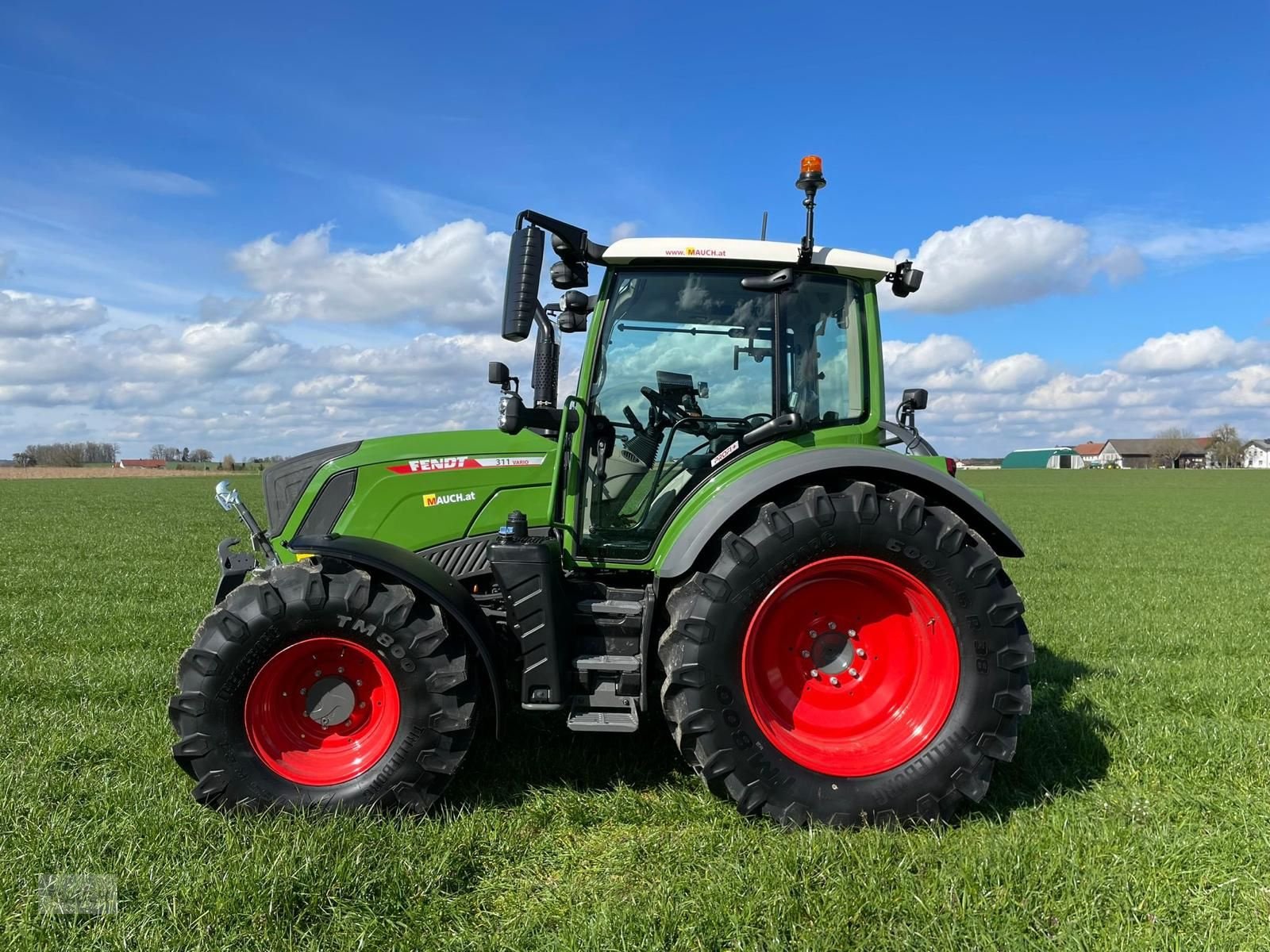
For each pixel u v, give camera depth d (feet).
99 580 31.65
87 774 12.14
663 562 11.69
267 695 11.08
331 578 10.98
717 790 11.31
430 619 11.00
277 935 8.33
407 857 9.78
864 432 12.91
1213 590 33.12
